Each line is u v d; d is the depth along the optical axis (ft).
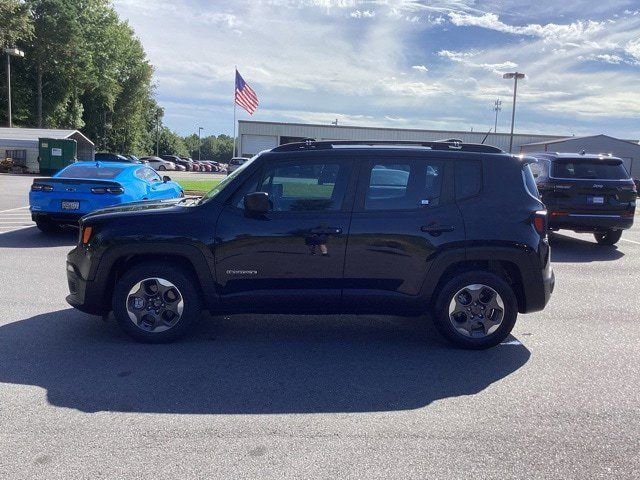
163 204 18.83
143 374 15.30
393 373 15.75
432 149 17.80
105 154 130.72
